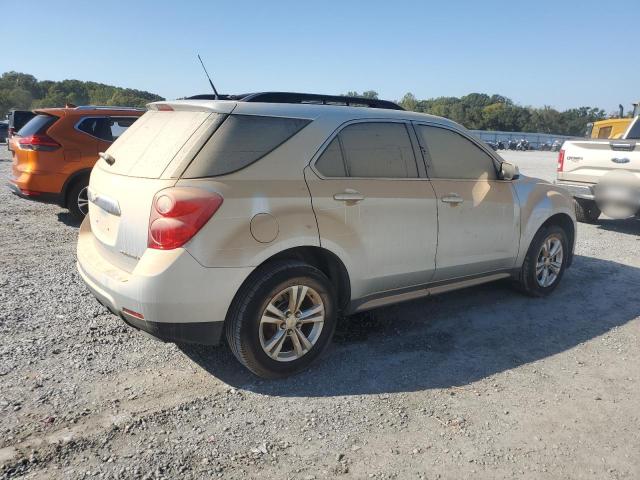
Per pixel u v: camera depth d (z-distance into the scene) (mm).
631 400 3432
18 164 7762
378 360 3850
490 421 3119
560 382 3639
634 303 5344
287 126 3475
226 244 3062
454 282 4531
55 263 5867
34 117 7980
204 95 4289
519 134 80000
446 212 4234
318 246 3455
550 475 2664
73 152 7625
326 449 2795
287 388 3396
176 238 2955
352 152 3732
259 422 3008
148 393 3252
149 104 3811
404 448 2830
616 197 8227
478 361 3910
